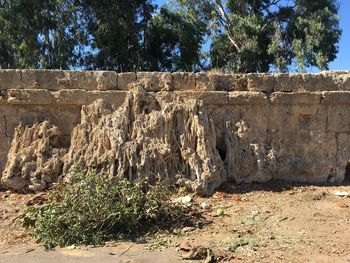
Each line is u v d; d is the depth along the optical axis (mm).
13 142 8430
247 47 22469
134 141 8172
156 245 6074
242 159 8742
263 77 8969
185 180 8125
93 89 8648
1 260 5605
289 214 7250
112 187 6801
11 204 7652
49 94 8484
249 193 8328
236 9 25141
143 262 5477
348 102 9047
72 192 6605
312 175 9086
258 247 5965
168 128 8383
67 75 8625
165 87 8773
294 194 8312
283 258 5582
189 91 8734
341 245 6012
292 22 23766
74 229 6223
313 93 8953
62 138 8664
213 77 8859
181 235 6445
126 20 21062
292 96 8922
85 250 5938
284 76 9008
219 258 5570
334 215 7230
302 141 9086
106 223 6398
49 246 6031
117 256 5691
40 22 19516
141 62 22172
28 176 8219
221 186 8562
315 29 22516
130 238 6379
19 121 8570
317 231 6543
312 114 9062
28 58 19594
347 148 9211
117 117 8367
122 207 6496
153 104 8656
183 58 23031
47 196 7730
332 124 9109
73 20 21312
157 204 6883
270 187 8664
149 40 22422
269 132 8992
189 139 8422
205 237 6352
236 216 7184
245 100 8805
